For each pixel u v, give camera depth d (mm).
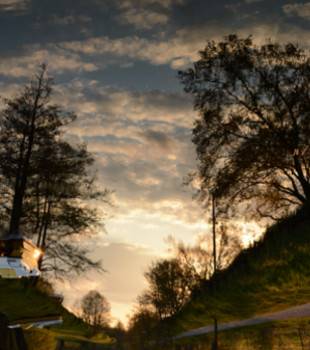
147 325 54438
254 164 24250
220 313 25516
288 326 23500
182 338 43219
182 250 46594
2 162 22016
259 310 22438
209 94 26328
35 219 21922
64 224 22078
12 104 23219
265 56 25734
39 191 22219
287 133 23891
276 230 22250
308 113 24156
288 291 18500
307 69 25000
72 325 12695
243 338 27016
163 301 51969
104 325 79438
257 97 25219
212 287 24656
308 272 16312
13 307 10164
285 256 16844
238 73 25688
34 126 23047
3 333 12016
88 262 22500
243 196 24547
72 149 22938
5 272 7250
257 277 18844
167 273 49875
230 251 39219
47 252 22359
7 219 21781
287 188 24547
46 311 10648
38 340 15922
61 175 22266
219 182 24703
